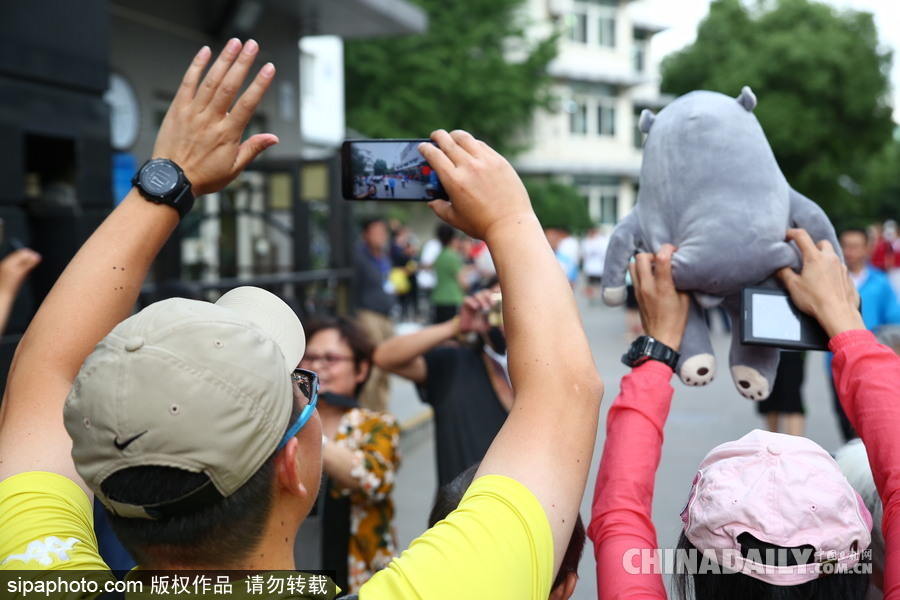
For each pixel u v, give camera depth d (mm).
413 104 30281
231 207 9180
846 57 29359
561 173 35750
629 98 37906
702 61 31594
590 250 21156
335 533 2846
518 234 1228
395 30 10508
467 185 1237
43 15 4605
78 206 4867
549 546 1057
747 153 1654
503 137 33500
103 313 1347
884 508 1340
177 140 1420
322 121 16906
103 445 967
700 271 1614
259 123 9859
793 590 1312
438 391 3201
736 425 8070
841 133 29875
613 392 9688
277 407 1010
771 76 29797
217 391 966
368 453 2814
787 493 1300
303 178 8258
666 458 6785
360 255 8820
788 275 1583
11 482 1248
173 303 1039
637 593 1331
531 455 1107
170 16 8531
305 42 16141
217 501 1008
